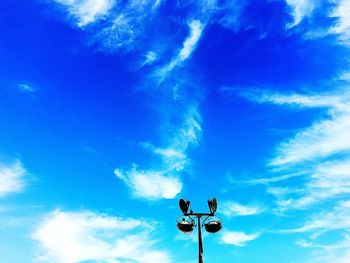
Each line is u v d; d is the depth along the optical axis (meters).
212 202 21.23
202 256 20.55
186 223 20.89
